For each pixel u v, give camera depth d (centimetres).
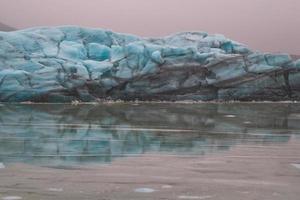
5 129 795
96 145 666
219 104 1336
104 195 414
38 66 1342
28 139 705
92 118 957
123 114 1034
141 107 1198
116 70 1408
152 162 554
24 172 497
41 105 1212
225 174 493
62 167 523
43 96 1277
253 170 512
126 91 1403
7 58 1362
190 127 851
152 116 1005
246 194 422
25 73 1284
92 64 1398
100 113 1046
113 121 916
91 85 1346
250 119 974
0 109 1095
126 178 474
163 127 850
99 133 773
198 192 426
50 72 1316
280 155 598
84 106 1202
